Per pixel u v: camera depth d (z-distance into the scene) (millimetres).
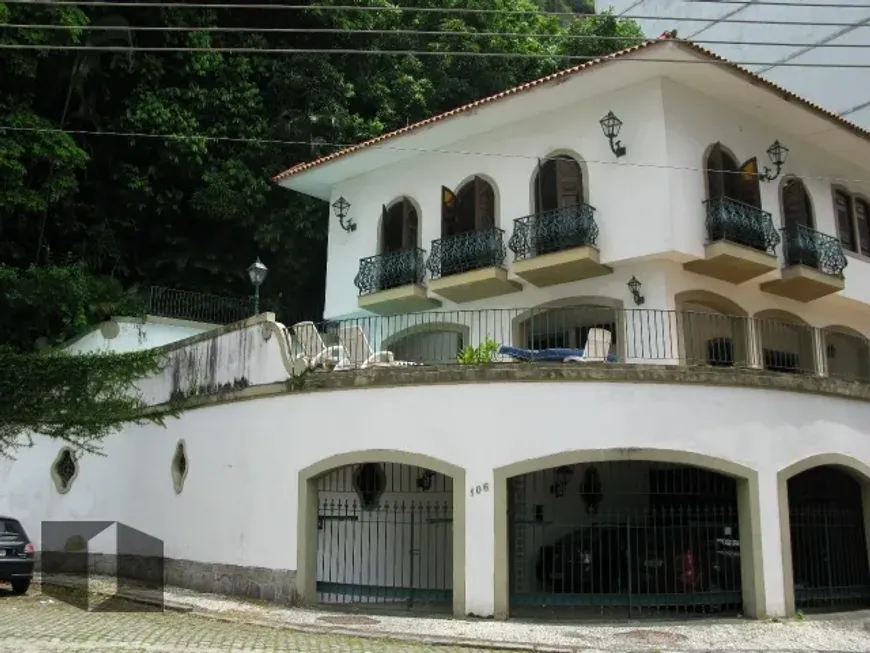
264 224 26625
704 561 13188
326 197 22797
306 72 26641
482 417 12398
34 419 18250
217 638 10336
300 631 11180
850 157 20422
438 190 19344
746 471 12578
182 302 25812
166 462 16438
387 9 27188
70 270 23734
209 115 26469
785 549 12680
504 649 10250
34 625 10883
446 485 14281
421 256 19156
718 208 16078
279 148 26562
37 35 22516
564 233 16484
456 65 28141
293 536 13328
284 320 28062
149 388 17406
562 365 12328
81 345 22797
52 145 22828
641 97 16312
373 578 13906
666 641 10688
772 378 13039
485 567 12023
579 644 10430
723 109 17281
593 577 13312
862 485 14406
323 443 13312
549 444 12164
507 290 17953
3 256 24859
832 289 18484
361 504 14125
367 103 27766
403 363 14078
